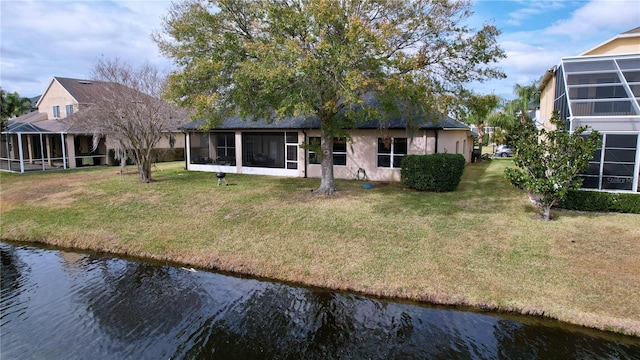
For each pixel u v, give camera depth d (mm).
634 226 9961
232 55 11969
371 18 11961
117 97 16969
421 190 15516
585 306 6617
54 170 24422
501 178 18781
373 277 7957
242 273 8805
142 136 17969
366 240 9688
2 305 7547
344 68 10039
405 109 13773
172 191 15977
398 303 7250
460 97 12336
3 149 31828
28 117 33562
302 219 11430
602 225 10141
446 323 6547
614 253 8375
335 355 5762
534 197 12398
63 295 7969
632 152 11250
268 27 11547
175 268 9273
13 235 11719
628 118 11031
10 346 6105
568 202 11750
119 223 12031
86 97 26953
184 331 6504
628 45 17109
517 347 5844
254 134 21500
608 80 12320
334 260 8773
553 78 17609
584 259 8164
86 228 11766
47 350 5988
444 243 9273
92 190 16547
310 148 14586
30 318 7023
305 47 10766
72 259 10016
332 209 12391
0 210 14008
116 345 6109
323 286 7961
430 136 17391
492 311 6809
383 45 10133
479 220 10898
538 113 28344
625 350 5719
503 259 8328
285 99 10883
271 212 12242
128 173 22141
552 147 10516
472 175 20156
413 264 8328
